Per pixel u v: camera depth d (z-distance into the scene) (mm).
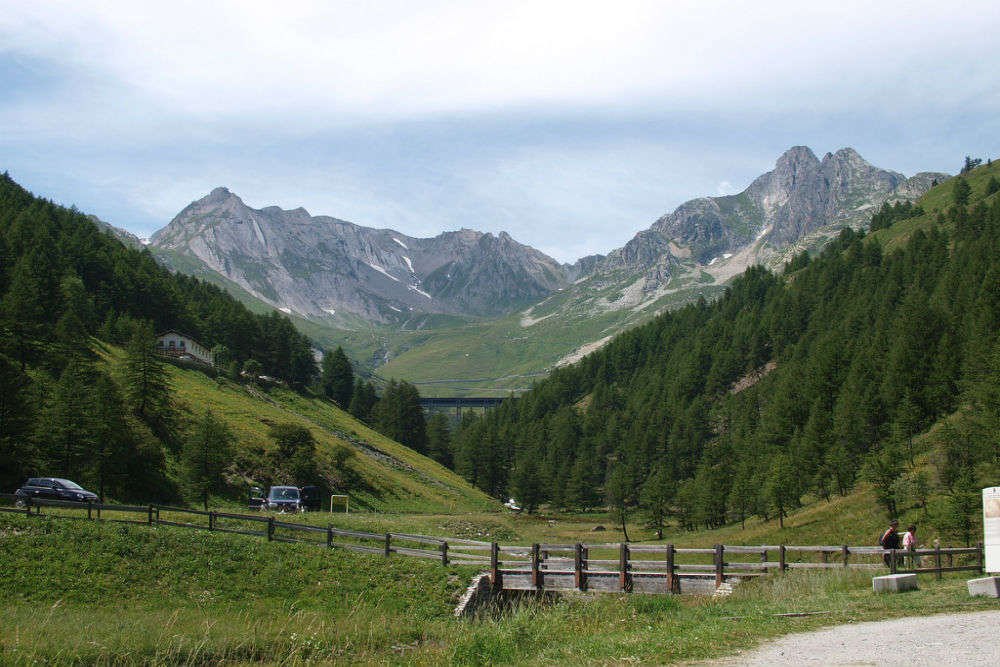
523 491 161875
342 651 20094
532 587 36219
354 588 36188
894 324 154625
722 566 32094
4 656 17844
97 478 75250
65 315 112750
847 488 92500
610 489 134750
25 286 112750
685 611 22328
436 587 36719
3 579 30828
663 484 124938
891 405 104500
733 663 13336
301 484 104812
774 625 17156
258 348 188750
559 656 16281
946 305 148625
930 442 83438
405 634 22891
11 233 149375
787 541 77438
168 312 178625
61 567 32969
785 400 142000
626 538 115312
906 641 14219
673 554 32969
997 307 114000
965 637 14258
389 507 114562
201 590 33438
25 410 70938
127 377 97875
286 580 36219
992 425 64500
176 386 125938
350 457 122438
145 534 38344
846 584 24922
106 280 168875
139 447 82312
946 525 55906
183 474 84938
